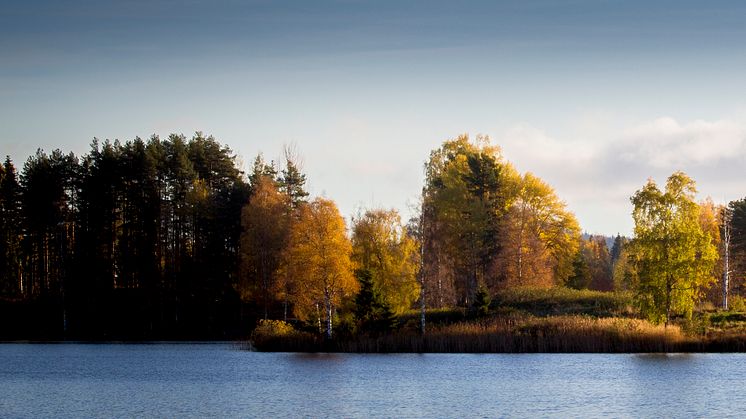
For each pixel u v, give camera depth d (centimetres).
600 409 4150
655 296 6569
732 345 6306
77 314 9419
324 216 7181
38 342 8750
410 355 6700
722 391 4606
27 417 4097
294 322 8681
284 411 4194
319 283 7081
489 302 7662
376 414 4094
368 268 7769
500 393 4678
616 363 5856
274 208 8731
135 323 9250
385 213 8144
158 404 4425
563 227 9488
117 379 5434
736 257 9431
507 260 8600
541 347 6575
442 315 7838
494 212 8975
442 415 4050
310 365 6128
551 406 4250
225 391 4856
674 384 4875
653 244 6575
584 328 6638
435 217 8575
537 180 9462
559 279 9438
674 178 6656
